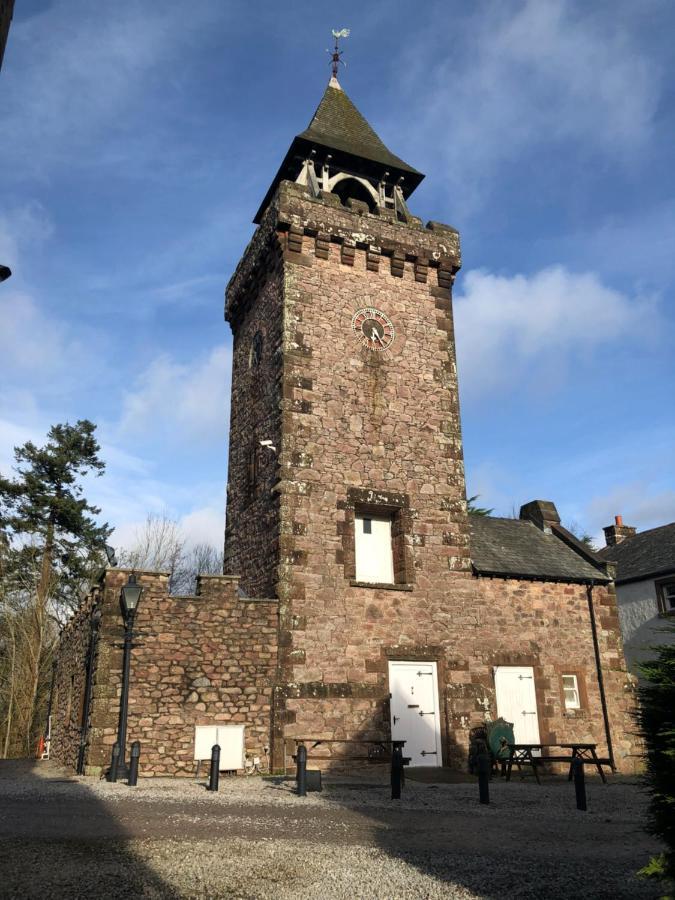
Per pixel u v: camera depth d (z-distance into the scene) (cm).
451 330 1969
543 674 1759
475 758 1506
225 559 1956
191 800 1016
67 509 3228
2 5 374
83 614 1653
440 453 1830
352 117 2264
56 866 609
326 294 1828
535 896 581
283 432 1666
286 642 1506
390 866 662
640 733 572
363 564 1698
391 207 2205
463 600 1728
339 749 1480
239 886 582
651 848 767
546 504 2261
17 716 2958
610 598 1919
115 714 1355
